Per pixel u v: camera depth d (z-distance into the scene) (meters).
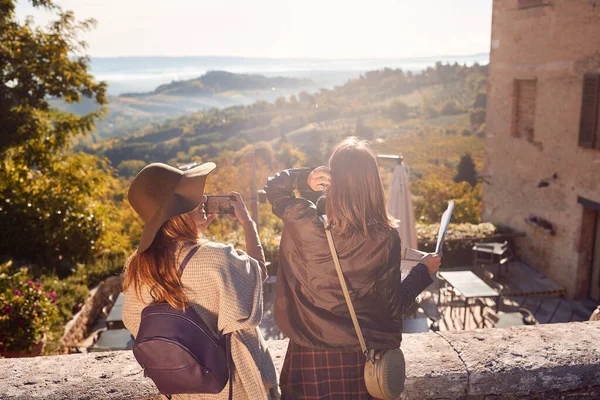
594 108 10.77
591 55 10.97
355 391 1.59
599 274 11.52
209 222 1.71
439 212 22.84
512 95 14.00
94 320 10.97
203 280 1.43
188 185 1.47
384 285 1.53
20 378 2.08
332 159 1.52
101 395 1.98
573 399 2.15
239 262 1.48
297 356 1.63
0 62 17.31
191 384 1.40
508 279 12.64
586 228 11.60
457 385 2.07
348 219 1.47
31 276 9.81
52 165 18.97
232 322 1.43
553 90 12.30
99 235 14.48
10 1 16.55
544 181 12.55
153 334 1.39
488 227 13.60
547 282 12.49
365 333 1.55
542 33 12.55
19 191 13.97
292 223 1.53
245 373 1.50
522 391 2.11
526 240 13.74
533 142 13.23
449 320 9.71
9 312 7.79
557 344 2.28
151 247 1.45
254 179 7.54
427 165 120.88
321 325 1.55
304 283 1.56
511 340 2.33
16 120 17.56
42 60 17.81
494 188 15.27
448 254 12.84
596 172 10.97
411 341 2.33
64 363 2.19
